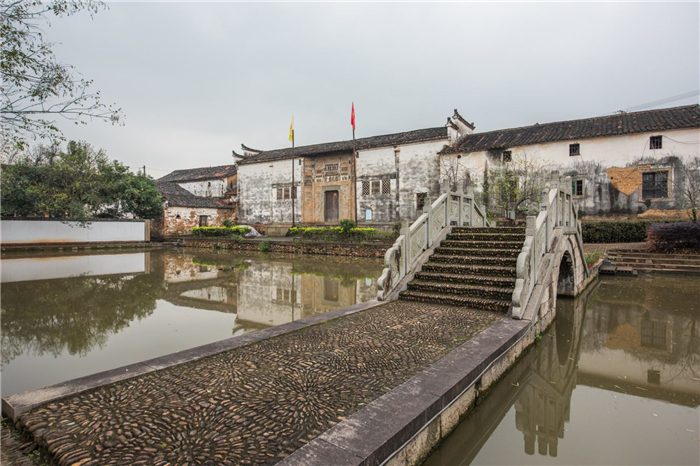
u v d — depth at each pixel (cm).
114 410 289
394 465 249
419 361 389
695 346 595
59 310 755
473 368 362
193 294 933
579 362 536
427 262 772
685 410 395
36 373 444
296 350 423
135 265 1516
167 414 283
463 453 329
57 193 2208
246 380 344
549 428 364
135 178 2719
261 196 3009
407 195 2350
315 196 2775
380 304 644
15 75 526
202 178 3722
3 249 2077
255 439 249
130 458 230
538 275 640
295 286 1049
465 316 565
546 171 1839
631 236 1589
